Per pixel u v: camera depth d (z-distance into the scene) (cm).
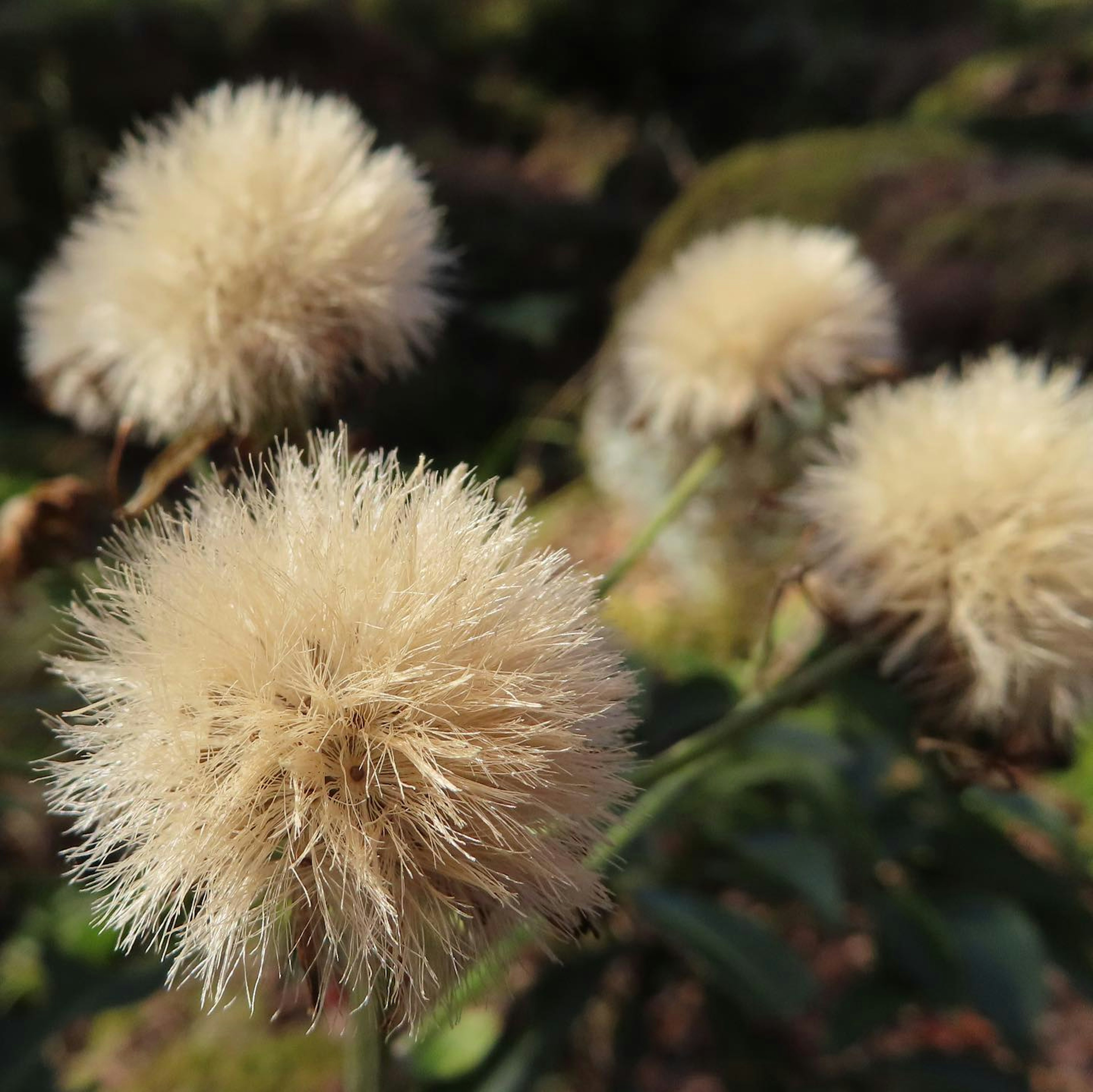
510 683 10
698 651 26
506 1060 15
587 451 34
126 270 12
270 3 58
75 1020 14
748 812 17
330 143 12
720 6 92
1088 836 21
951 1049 18
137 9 49
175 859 10
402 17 86
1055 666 12
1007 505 12
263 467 11
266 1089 17
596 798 10
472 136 76
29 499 14
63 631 11
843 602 12
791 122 86
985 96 71
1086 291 30
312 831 10
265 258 12
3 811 19
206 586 10
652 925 15
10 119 44
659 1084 19
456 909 10
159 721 10
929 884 16
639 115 88
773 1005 15
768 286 14
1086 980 16
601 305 53
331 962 10
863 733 17
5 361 40
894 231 34
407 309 12
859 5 97
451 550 10
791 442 14
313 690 10
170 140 13
